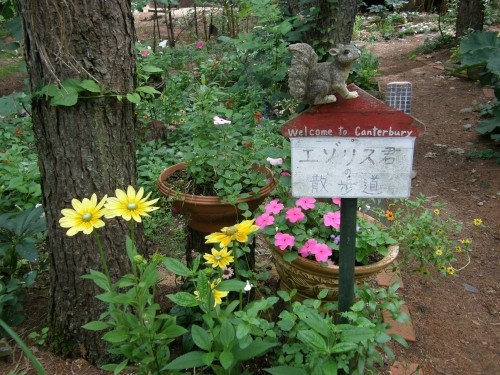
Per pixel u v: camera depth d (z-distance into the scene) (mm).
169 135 4438
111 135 2141
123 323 1804
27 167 3436
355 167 1798
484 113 5961
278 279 2900
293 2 5293
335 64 1680
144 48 5762
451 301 3090
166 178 2859
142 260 1698
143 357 1784
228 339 1662
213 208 2543
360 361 1817
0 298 2215
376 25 12703
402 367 2498
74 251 2213
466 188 4578
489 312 3021
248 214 2441
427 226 2895
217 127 2918
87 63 2006
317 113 1744
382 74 8469
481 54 4844
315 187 1828
